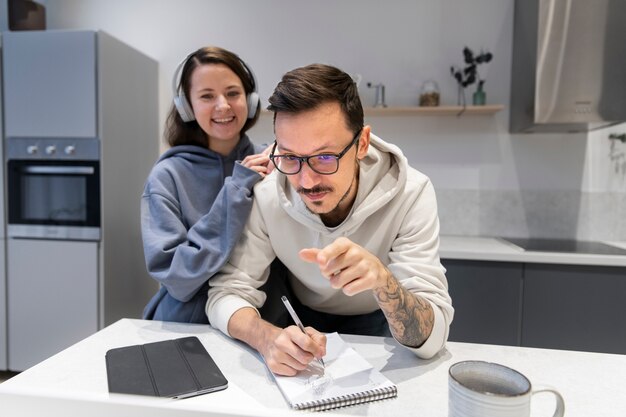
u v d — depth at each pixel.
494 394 0.48
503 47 2.58
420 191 1.04
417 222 1.01
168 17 2.85
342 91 0.81
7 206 2.32
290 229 1.06
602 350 2.00
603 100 2.08
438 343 0.84
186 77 1.38
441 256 2.12
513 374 0.53
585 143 2.55
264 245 1.10
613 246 2.27
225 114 1.36
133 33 2.87
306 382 0.72
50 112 2.24
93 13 2.89
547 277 2.03
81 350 0.87
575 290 2.01
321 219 1.00
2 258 2.34
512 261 2.05
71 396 0.31
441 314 0.87
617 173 2.54
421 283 0.91
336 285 0.71
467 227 2.67
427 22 2.63
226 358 0.84
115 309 2.39
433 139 2.66
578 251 2.07
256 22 2.78
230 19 2.80
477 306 2.10
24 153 2.27
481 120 2.62
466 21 2.60
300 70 0.82
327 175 0.81
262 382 0.74
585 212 2.57
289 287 1.31
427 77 2.65
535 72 2.13
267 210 1.06
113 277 2.37
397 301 0.78
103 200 2.25
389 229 1.04
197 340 0.91
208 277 1.04
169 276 1.07
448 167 2.66
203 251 1.04
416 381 0.75
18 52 2.24
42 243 2.30
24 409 0.31
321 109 0.78
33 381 0.73
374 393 0.68
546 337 2.04
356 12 2.69
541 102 2.13
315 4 2.72
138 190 2.62
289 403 0.67
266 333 0.86
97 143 2.22
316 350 0.75
